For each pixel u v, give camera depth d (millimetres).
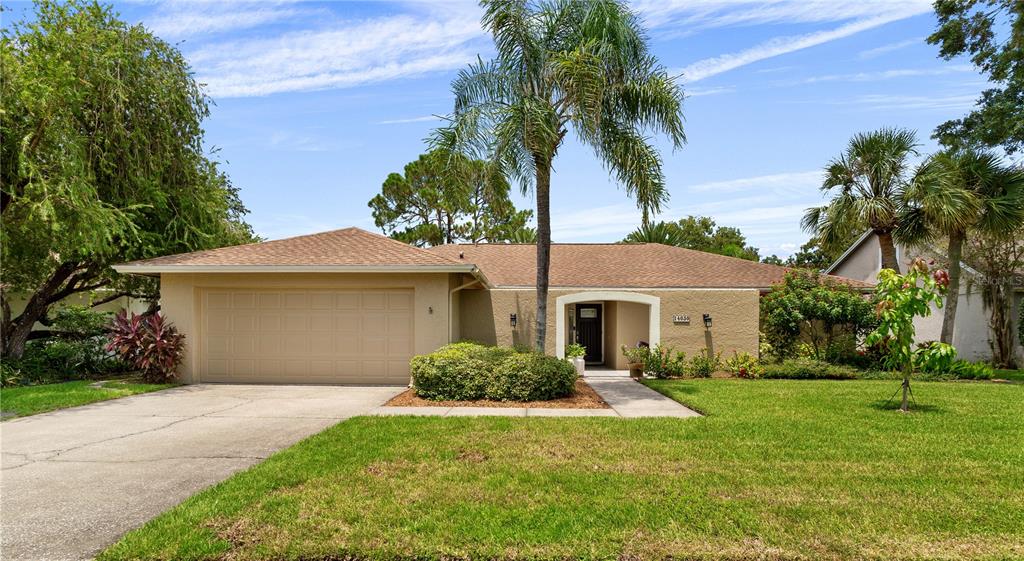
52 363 15406
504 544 4102
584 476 5688
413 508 4777
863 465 6152
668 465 6117
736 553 3971
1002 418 9008
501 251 21547
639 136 12945
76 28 14359
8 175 13344
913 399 10734
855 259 25578
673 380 14844
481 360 11234
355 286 13688
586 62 11781
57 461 6426
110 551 3980
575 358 16594
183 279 13734
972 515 4680
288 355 13859
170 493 5316
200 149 17828
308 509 4754
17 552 4039
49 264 15984
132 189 15508
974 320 20953
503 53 13008
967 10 21984
